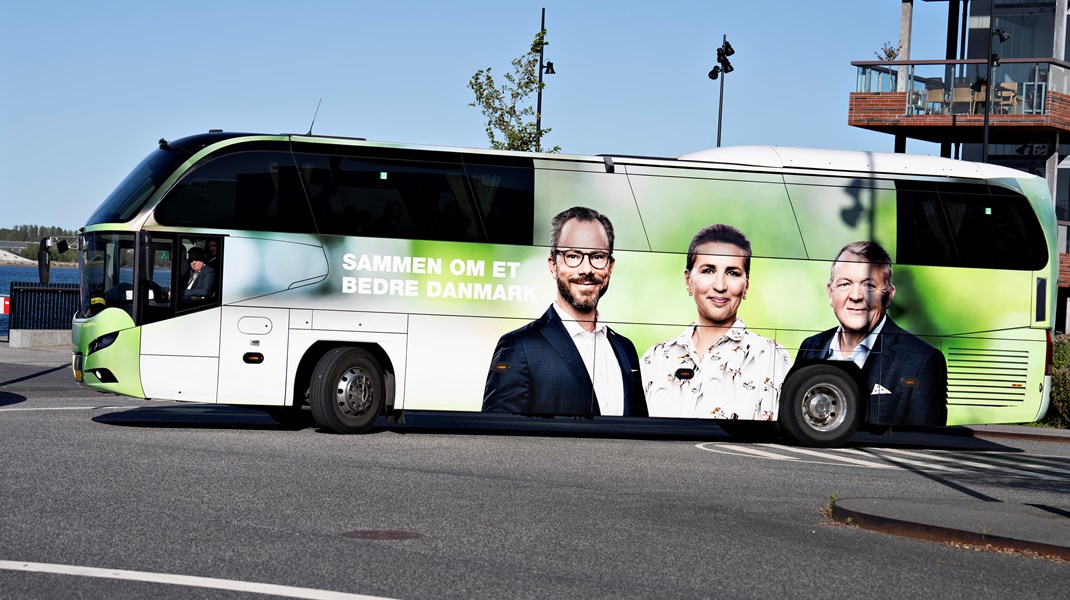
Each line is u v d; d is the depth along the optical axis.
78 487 10.99
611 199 17.22
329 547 8.75
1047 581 8.66
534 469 13.74
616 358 17.09
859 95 35.41
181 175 16.27
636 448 16.64
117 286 16.16
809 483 13.63
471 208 16.84
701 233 17.45
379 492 11.44
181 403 21.23
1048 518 10.58
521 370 16.83
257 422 17.91
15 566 7.79
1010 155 36.94
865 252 17.92
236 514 9.95
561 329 16.97
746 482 13.47
